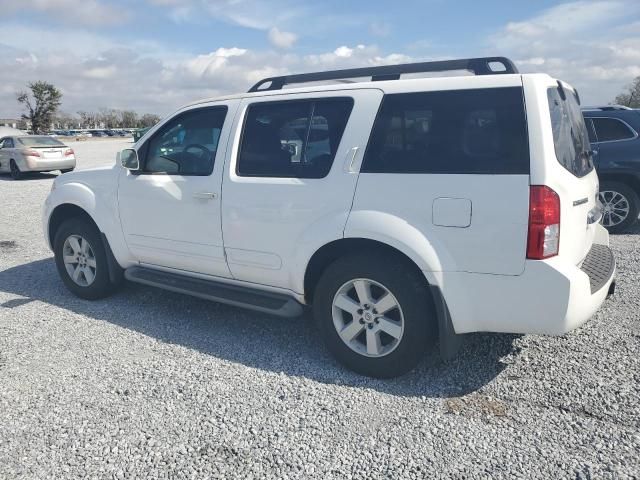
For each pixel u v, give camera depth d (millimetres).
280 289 3781
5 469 2596
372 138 3273
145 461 2633
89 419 2996
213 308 4750
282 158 3646
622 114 7086
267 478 2490
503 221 2846
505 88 2943
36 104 71750
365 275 3271
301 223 3484
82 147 40531
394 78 3545
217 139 3996
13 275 5980
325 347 3900
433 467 2523
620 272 5359
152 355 3807
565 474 2439
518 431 2779
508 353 3658
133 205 4426
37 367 3648
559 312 2828
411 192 3086
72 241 5000
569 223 2887
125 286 5402
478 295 2979
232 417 2988
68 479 2520
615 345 3713
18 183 16125
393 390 3248
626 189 7145
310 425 2893
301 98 3619
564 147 3072
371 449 2674
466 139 2996
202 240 4039
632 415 2873
